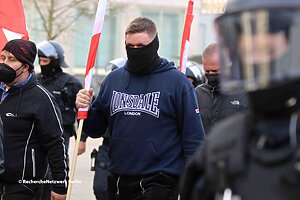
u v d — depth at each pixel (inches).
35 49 299.3
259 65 120.6
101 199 393.1
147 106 268.7
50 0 1144.2
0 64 290.0
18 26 366.3
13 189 293.9
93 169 397.1
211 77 349.4
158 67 271.4
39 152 297.0
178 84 268.1
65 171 297.9
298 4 119.5
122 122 272.4
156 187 265.4
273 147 120.0
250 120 125.6
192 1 347.6
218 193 123.4
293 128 119.4
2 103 294.7
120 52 1731.1
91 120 288.5
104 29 1716.3
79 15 1087.0
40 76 463.8
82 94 286.4
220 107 348.8
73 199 516.7
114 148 274.7
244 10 122.0
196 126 266.7
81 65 1627.7
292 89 119.0
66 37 1422.2
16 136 292.5
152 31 268.5
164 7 1797.5
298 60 119.0
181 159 269.6
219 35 129.2
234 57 124.6
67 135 454.6
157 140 267.3
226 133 126.7
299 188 115.3
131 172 269.4
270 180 117.9
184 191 135.3
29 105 293.1
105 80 283.6
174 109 268.1
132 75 274.4
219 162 123.6
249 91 121.8
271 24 120.3
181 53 348.8
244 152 122.3
